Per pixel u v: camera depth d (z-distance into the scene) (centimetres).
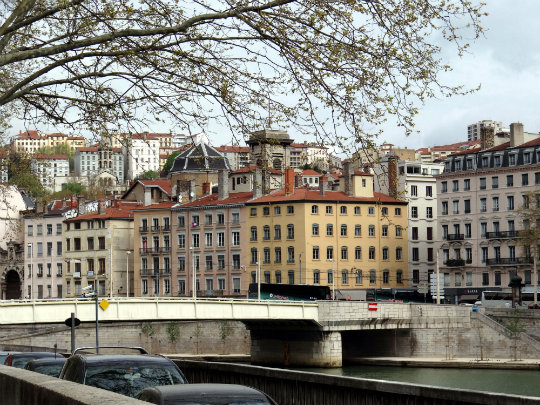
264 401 1259
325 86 1881
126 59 2023
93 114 2128
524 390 7550
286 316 9538
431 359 10075
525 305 11981
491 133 13675
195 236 14062
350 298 13162
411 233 14075
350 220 13350
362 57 1855
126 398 855
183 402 1229
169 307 8656
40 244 15762
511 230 12862
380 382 1809
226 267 13725
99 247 14988
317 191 13388
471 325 10206
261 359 10650
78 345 10356
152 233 14462
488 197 13125
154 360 1659
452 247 13462
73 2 1956
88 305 8169
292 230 13162
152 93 2041
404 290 12838
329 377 2025
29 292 15862
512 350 9931
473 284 13238
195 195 14500
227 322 11162
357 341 11056
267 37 1883
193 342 11088
